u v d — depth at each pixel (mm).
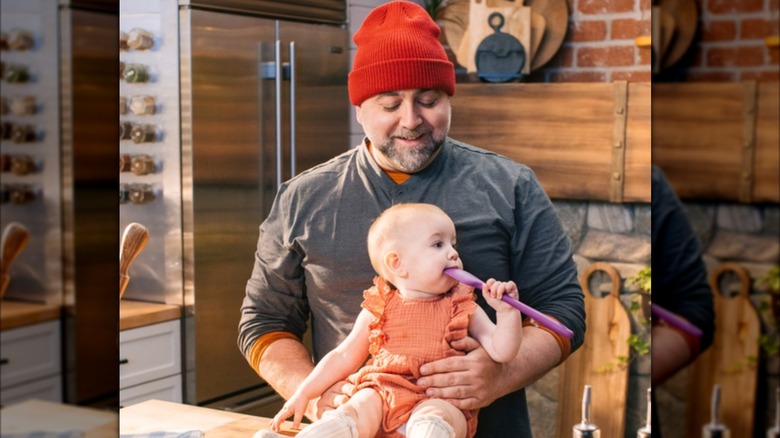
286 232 2150
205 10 2301
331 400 1978
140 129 2344
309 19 2393
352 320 2062
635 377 2291
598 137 2273
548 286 2076
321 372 1996
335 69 2447
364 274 2035
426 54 2045
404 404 1849
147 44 2330
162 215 2389
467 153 2104
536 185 2104
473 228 2043
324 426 1790
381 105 2066
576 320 2066
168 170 2373
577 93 2291
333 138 2443
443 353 1880
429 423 1771
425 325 1890
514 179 2088
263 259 2180
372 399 1860
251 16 2330
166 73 2340
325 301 2100
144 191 2369
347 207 2078
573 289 2090
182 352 2373
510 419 2064
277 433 2000
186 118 2334
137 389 2283
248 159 2357
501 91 2346
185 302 2373
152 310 2307
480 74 2383
